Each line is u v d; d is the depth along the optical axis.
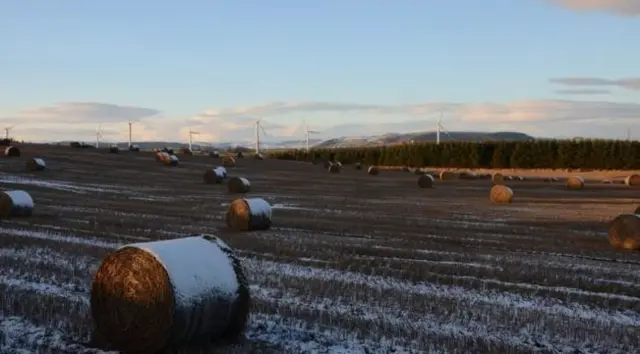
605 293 13.66
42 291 11.87
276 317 10.67
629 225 20.47
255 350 8.93
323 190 46.12
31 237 18.45
